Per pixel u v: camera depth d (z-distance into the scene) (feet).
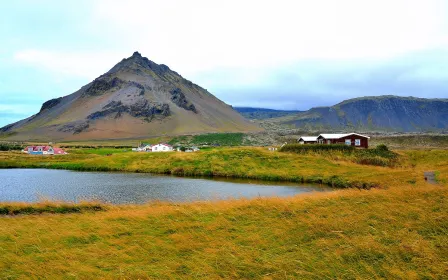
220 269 38.40
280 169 204.33
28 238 50.57
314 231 49.90
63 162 289.94
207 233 52.21
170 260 41.63
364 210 58.85
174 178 200.85
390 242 44.01
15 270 38.93
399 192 69.82
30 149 421.59
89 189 160.56
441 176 128.77
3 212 82.84
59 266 39.55
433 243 42.19
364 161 221.46
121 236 52.29
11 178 204.64
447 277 34.19
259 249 44.29
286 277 35.42
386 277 34.94
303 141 348.79
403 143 569.64
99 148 615.98
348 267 37.52
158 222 59.16
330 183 169.58
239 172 206.49
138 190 157.38
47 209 85.71
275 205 67.36
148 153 284.41
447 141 555.69
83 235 52.06
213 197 132.05
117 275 36.91
